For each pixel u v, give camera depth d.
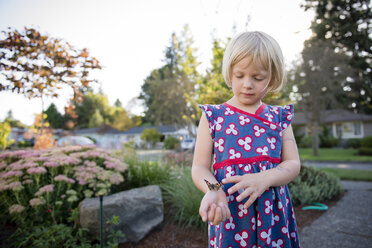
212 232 0.92
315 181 4.43
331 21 10.07
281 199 0.86
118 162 3.23
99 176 2.77
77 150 3.39
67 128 36.47
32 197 2.60
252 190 0.69
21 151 3.09
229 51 0.83
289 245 0.82
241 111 0.90
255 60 0.76
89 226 2.39
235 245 0.79
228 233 0.80
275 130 0.89
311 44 10.24
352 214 3.44
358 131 21.95
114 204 2.52
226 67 0.85
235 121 0.88
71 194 2.70
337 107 14.12
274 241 0.82
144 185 3.73
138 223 2.63
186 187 3.21
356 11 10.23
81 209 2.44
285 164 0.82
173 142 19.27
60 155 2.91
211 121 0.91
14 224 2.62
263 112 0.91
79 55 2.91
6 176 2.42
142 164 4.05
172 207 3.26
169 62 28.06
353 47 10.81
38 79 2.88
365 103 13.52
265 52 0.77
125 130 38.12
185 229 2.79
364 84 12.08
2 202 2.52
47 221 2.40
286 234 0.83
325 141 21.73
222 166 0.85
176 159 5.04
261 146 0.85
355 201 4.14
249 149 0.84
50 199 2.56
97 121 42.81
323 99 12.95
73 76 2.97
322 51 10.47
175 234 2.68
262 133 0.87
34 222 2.46
